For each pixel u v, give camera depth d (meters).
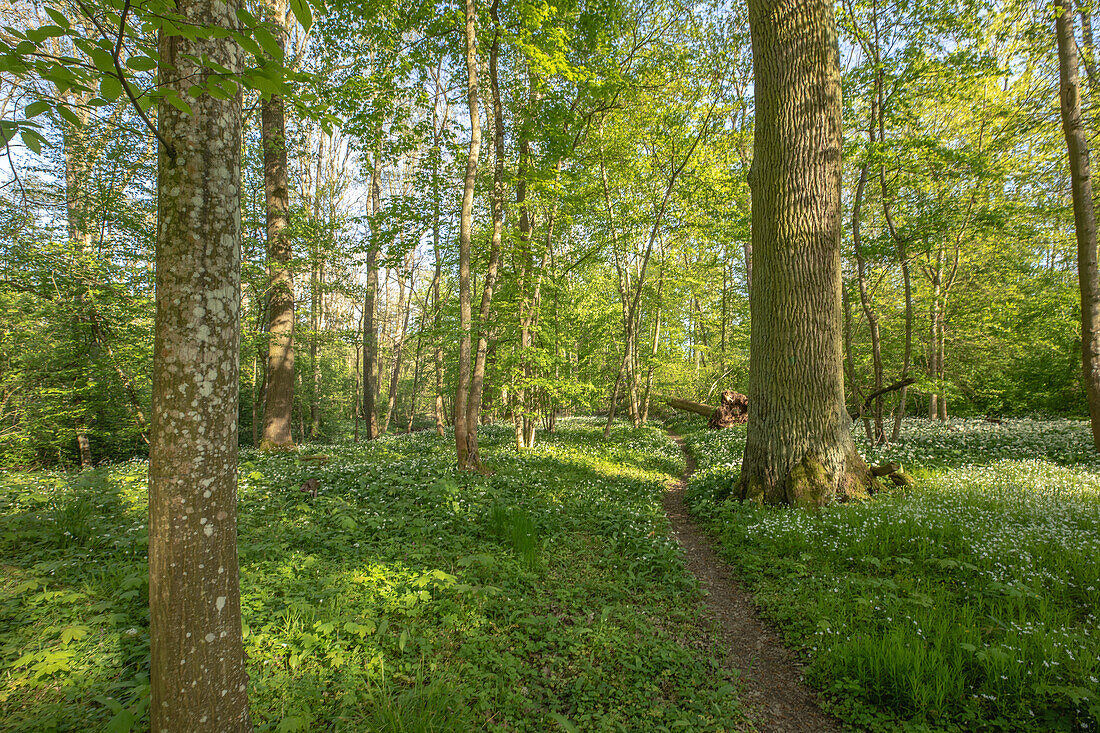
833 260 7.82
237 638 2.42
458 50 12.15
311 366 24.69
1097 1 9.80
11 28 1.73
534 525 6.85
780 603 5.00
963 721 3.30
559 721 3.13
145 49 2.14
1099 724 3.04
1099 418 9.48
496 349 14.63
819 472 7.59
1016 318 15.69
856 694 3.65
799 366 7.80
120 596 3.88
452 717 3.10
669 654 4.14
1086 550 5.01
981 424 14.64
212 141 2.23
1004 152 13.37
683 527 8.00
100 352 12.89
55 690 3.04
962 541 5.46
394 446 15.16
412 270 25.42
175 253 2.16
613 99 14.55
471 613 4.41
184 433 2.18
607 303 23.39
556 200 14.31
